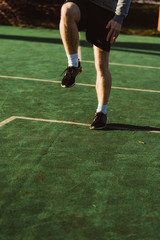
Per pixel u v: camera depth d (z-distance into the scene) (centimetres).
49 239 198
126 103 486
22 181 261
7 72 632
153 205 238
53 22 1381
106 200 241
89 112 435
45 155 306
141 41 1138
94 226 212
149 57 878
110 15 332
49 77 611
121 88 572
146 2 1845
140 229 211
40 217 218
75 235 203
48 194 245
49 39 1058
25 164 288
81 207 231
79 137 353
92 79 618
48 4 1459
